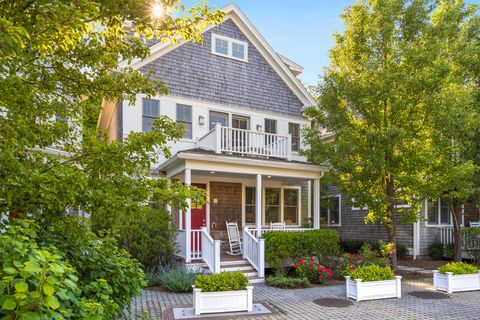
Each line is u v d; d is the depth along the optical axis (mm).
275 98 15484
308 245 11109
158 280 9469
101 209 3797
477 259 13555
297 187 15672
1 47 2428
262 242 10320
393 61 10609
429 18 10891
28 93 3627
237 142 13016
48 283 2049
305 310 7188
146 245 9852
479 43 11789
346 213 17922
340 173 11852
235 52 14797
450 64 11156
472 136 11320
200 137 13391
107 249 4121
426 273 11367
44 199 3355
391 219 11422
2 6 2912
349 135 10773
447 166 10258
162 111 12766
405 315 6820
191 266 10172
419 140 10719
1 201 3475
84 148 4238
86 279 3748
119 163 4203
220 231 13523
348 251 16562
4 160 3023
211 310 6914
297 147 15711
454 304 7688
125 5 3361
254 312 7023
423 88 10133
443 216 15469
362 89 10773
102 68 4359
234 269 10383
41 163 3848
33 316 1993
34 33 3020
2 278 2150
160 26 3801
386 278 8289
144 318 4711
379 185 11336
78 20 2961
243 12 14820
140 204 4219
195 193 4387
